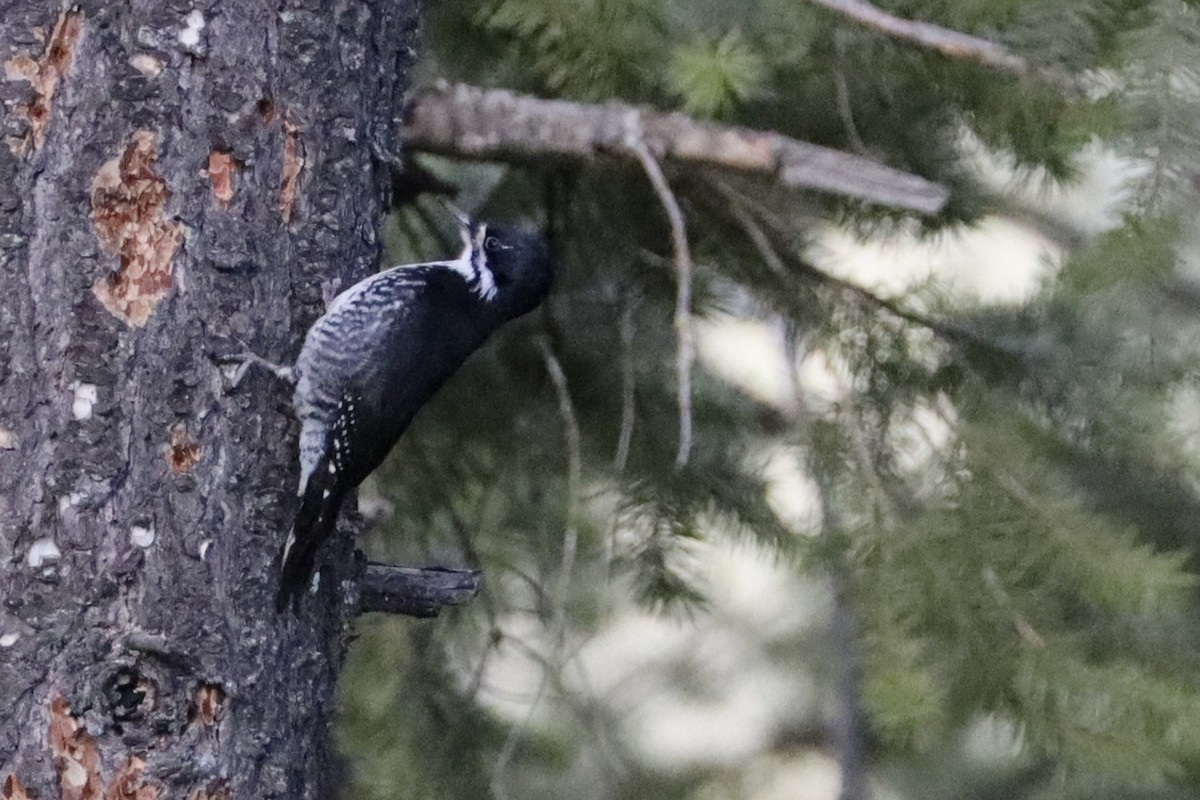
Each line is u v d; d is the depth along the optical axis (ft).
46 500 27.66
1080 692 32.78
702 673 55.62
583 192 39.17
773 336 40.42
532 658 39.75
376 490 41.29
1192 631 38.47
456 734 41.75
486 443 41.65
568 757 43.50
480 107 33.53
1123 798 43.52
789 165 32.63
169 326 28.17
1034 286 39.58
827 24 33.88
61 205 27.78
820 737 56.13
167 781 27.61
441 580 32.17
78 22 27.89
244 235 28.73
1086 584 33.76
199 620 28.14
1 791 27.43
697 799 54.49
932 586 33.96
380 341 32.17
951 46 31.19
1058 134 33.73
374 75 30.76
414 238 42.06
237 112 28.63
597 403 41.34
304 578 28.68
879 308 38.73
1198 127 29.91
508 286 36.27
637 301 40.60
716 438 41.14
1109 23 31.14
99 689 27.45
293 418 29.27
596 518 41.19
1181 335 39.68
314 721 30.01
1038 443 37.42
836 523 36.52
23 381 27.76
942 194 32.14
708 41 32.42
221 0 28.48
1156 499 41.06
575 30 32.19
